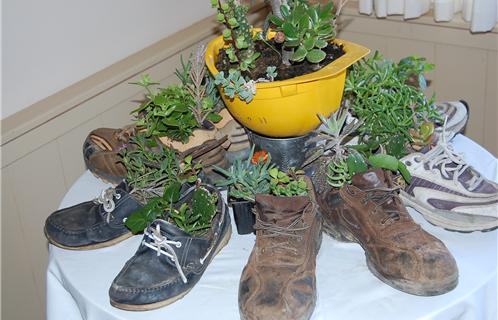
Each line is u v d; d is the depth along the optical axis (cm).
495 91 184
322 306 100
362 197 106
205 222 110
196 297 104
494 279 103
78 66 154
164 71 171
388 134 119
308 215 105
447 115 134
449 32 183
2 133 137
